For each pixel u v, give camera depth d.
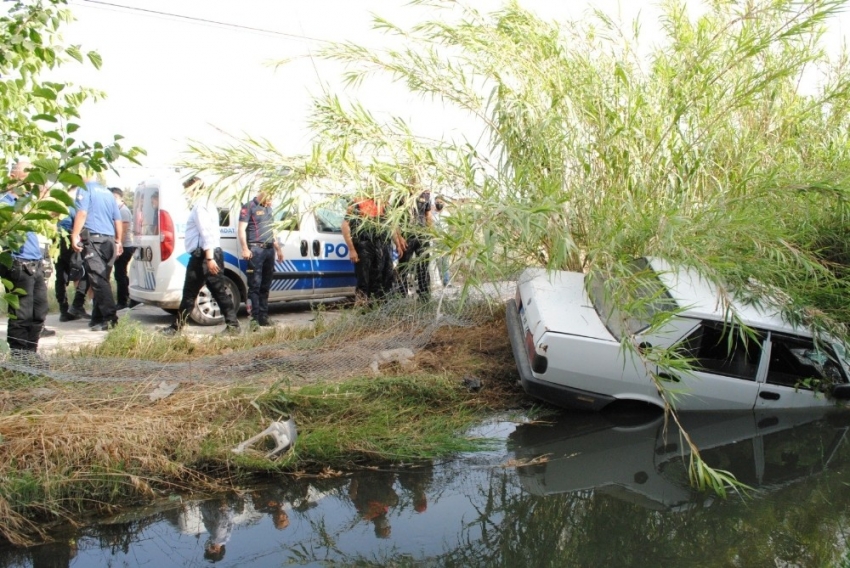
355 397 4.98
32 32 3.82
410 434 4.62
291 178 5.42
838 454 4.26
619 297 4.72
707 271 4.87
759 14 6.14
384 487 3.96
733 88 6.28
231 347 6.51
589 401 4.94
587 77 6.24
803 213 5.62
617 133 5.96
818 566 3.00
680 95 6.16
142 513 3.55
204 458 4.02
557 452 4.45
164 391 4.80
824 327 4.92
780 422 4.81
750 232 5.21
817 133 6.66
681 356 4.64
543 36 6.52
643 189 6.08
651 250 5.41
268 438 4.23
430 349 6.41
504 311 7.25
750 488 3.80
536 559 3.14
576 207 5.89
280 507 3.68
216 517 3.54
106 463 3.77
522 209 4.54
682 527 3.42
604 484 3.95
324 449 4.22
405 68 6.34
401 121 6.05
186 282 7.20
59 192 3.04
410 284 7.22
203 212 7.02
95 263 7.21
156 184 7.90
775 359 4.93
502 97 6.19
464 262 4.29
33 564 3.06
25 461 3.69
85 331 7.61
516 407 5.34
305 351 6.12
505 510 3.65
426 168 5.89
